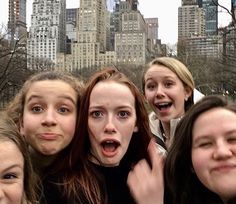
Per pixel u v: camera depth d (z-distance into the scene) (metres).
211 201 0.70
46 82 0.76
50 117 0.74
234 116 0.65
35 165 0.75
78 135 0.75
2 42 8.35
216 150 0.64
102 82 0.75
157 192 0.73
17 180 0.62
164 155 0.83
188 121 0.69
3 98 8.09
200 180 0.67
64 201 0.71
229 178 0.63
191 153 0.69
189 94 1.43
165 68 1.38
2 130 0.64
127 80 0.77
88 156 0.77
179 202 0.73
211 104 0.68
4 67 8.17
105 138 0.73
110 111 0.74
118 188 0.75
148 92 1.42
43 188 0.72
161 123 1.41
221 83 9.18
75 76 0.86
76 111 0.77
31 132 0.74
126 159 0.78
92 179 0.74
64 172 0.74
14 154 0.62
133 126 0.75
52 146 0.74
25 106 0.77
